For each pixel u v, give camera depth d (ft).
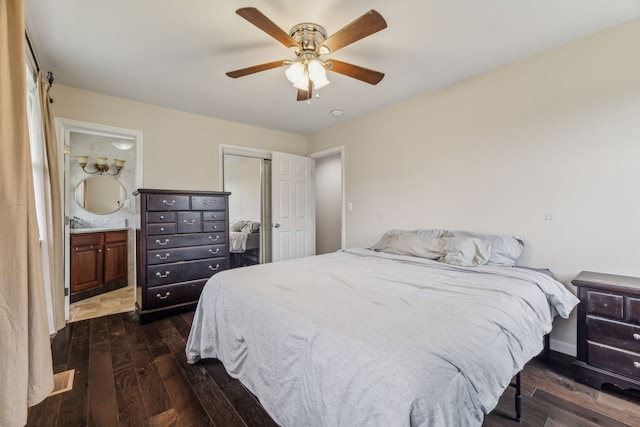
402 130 10.31
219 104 10.51
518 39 6.59
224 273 6.54
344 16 5.75
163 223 9.25
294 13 5.65
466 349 3.12
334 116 11.91
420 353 2.90
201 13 5.64
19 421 2.92
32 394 3.18
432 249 7.98
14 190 3.02
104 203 13.33
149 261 9.00
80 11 5.54
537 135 7.21
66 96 8.92
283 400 3.96
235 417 4.83
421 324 3.59
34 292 3.22
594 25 6.10
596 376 5.56
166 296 9.30
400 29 6.17
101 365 6.45
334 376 3.14
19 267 3.00
